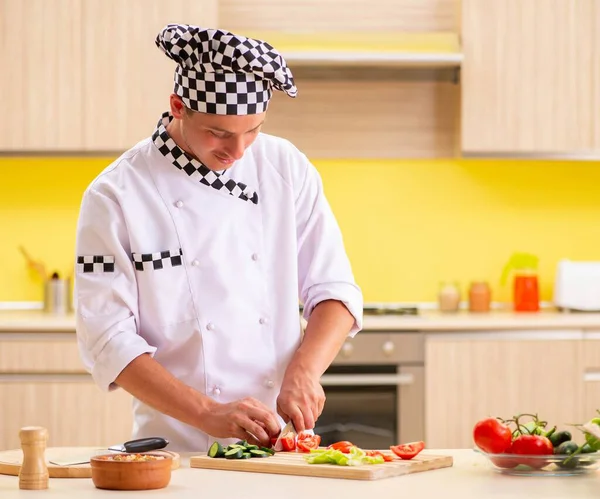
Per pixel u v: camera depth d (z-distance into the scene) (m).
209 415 1.79
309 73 4.16
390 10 4.17
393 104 4.20
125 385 1.88
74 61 3.85
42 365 3.62
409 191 4.28
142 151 2.05
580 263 4.10
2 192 4.22
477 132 3.95
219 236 2.02
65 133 3.86
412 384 3.68
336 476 1.57
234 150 1.88
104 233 1.96
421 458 1.69
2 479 1.62
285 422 1.93
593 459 1.59
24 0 3.84
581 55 3.95
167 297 2.00
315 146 4.20
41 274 4.18
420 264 4.28
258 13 4.18
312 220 2.14
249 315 2.04
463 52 3.94
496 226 4.29
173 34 1.83
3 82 3.84
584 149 3.96
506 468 1.62
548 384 3.70
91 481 1.59
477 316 3.84
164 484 1.50
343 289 2.08
